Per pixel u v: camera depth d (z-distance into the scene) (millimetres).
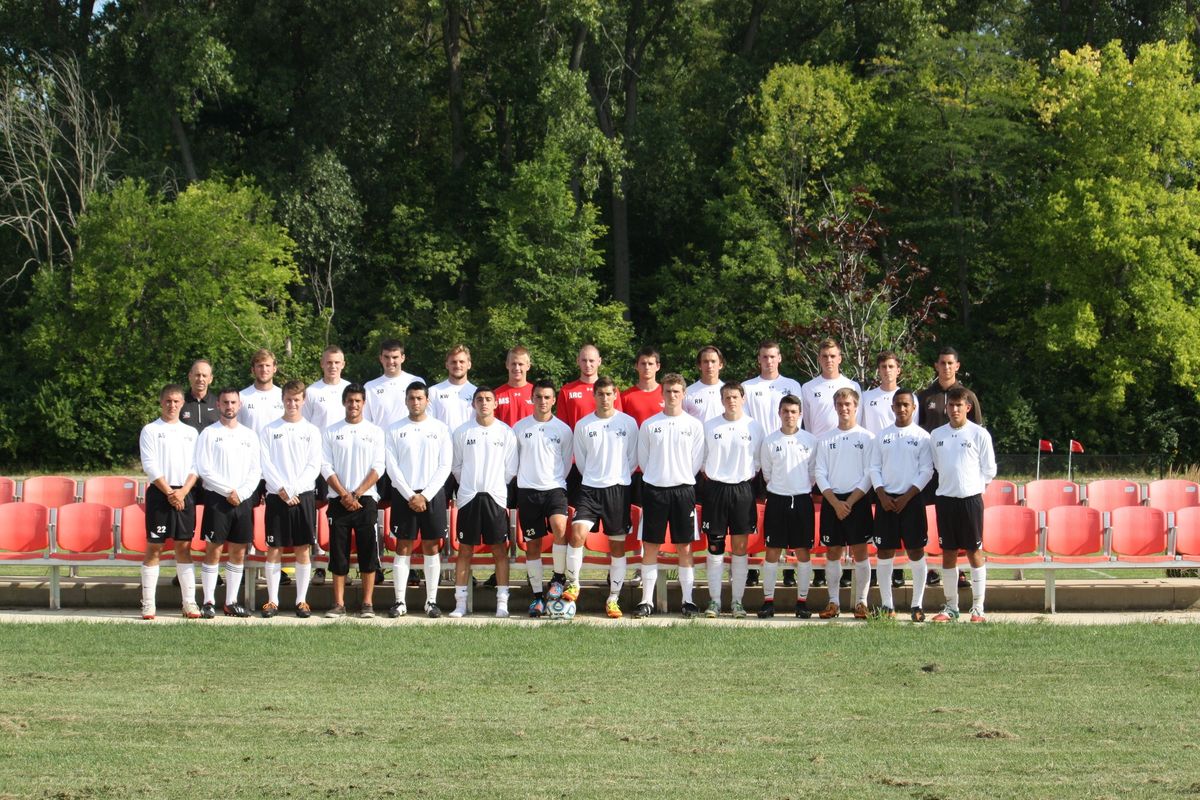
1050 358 53219
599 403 16328
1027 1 60875
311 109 52469
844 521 16234
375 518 16234
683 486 16250
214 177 49875
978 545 15797
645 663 13219
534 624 15477
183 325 47688
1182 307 49281
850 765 9523
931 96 53469
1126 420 52188
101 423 47812
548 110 51812
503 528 16312
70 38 51062
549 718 10969
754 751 9914
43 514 16922
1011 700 11570
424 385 16219
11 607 17219
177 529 15984
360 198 55688
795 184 51750
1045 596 16906
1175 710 11195
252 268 48594
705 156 59156
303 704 11469
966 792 8852
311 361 50156
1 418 47312
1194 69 54875
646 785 9023
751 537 17250
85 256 46969
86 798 8758
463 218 57719
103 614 16578
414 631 14984
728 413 16359
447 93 60156
